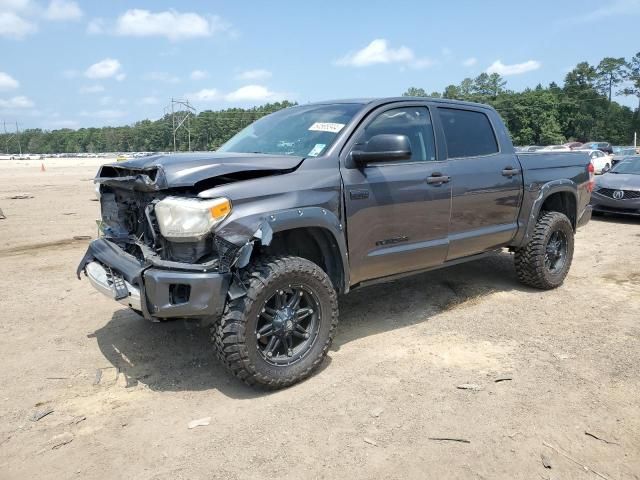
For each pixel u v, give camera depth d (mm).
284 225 3422
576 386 3521
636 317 4871
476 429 3023
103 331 4645
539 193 5473
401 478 2613
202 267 3199
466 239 4785
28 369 3916
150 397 3490
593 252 7789
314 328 3668
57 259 7508
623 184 10859
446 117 4812
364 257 4031
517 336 4426
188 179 3230
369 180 3984
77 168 51156
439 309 5141
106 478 2662
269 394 3496
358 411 3234
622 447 2850
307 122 4371
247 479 2621
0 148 175250
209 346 4293
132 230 3830
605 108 103625
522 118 100750
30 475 2695
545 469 2674
